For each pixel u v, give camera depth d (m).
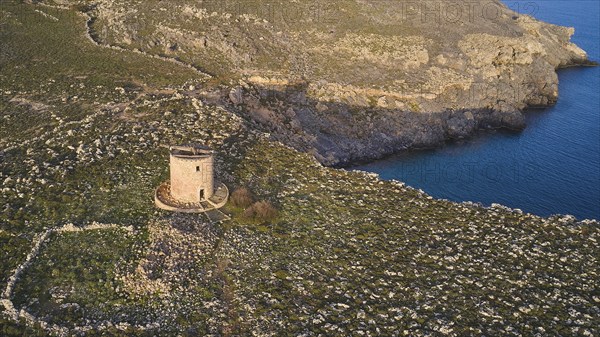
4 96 67.38
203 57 85.06
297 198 50.59
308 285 39.09
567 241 46.19
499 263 42.62
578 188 75.31
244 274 39.72
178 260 39.88
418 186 73.00
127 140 55.78
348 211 49.19
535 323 36.28
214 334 34.09
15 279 36.75
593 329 35.72
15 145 55.00
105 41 86.81
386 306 37.47
